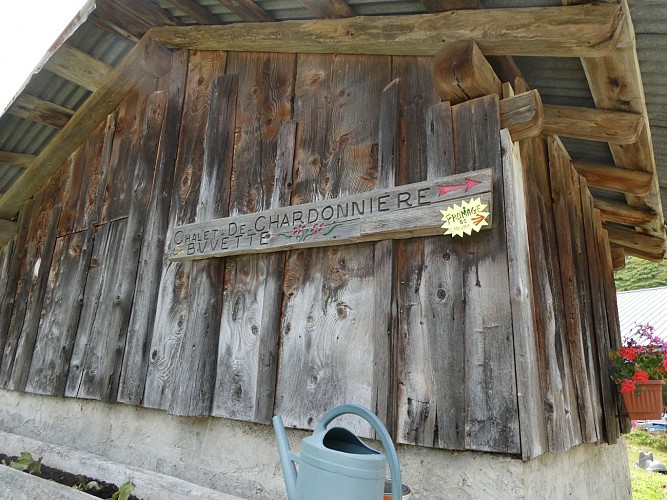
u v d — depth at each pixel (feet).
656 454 38.88
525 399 6.33
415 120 8.38
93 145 14.42
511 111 7.41
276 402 8.57
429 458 6.98
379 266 7.93
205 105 11.62
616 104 8.36
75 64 12.77
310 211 8.81
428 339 7.28
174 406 9.66
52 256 14.35
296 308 8.80
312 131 9.60
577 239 11.48
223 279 9.98
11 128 14.90
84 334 12.34
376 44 8.66
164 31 12.23
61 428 12.21
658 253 16.08
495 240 7.05
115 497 9.12
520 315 6.62
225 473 8.96
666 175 12.25
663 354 11.79
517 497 6.19
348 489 4.85
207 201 10.68
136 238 11.96
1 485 10.53
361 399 7.63
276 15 10.29
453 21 7.75
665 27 7.16
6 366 14.44
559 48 7.09
